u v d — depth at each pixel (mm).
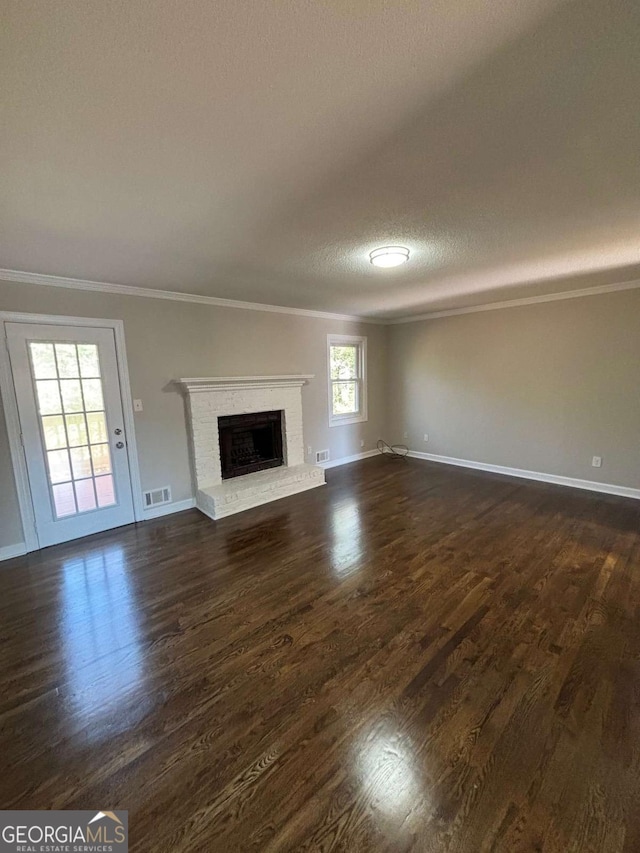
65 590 2711
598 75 1127
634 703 1703
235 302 4535
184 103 1202
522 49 1031
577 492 4500
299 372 5359
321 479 5027
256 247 2584
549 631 2180
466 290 4238
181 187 1752
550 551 3100
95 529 3682
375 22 943
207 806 1332
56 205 1892
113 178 1655
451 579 2730
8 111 1196
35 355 3260
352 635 2186
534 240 2590
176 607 2490
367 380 6363
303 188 1797
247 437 4891
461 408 5727
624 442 4277
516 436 5164
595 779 1391
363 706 1723
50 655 2084
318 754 1508
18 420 3205
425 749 1518
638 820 1260
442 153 1543
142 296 3812
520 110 1290
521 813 1289
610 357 4273
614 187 1856
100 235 2301
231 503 4109
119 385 3734
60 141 1379
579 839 1215
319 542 3379
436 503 4262
